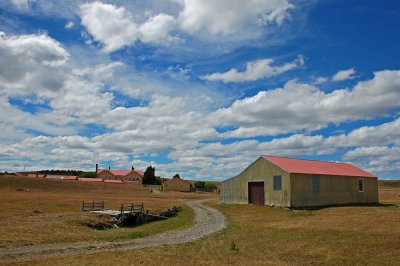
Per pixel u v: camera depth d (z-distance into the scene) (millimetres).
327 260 19078
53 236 25719
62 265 17031
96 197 83062
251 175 56000
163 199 80750
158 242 25797
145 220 40406
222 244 24719
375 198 63656
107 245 23938
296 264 18484
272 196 52406
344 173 59719
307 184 51938
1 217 34438
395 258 18875
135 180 196000
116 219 36719
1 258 18672
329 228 28594
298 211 45875
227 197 59344
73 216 35219
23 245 22391
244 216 43438
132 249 22375
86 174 199000
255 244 24359
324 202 53938
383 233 25062
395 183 187125
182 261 18812
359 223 30312
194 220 40812
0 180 117500
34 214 38375
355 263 18266
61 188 120312
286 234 27672
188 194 116125
